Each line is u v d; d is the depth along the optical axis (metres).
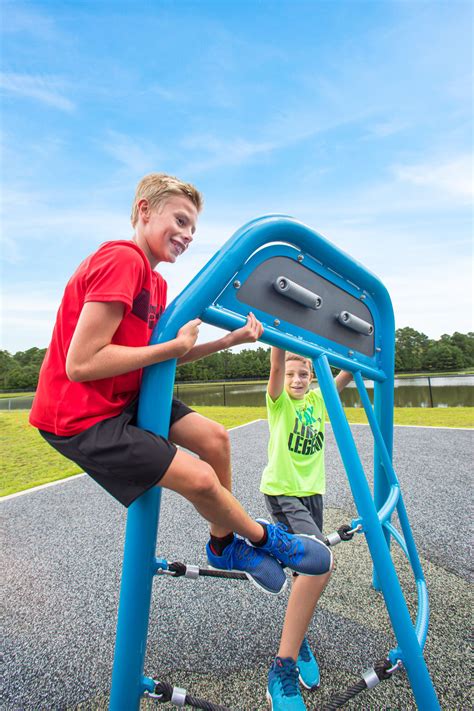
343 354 1.46
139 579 1.02
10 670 1.46
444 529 2.52
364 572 2.06
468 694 1.26
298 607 1.29
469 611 1.69
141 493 0.94
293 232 1.22
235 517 1.03
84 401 0.98
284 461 1.68
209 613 1.77
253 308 1.20
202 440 1.15
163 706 1.29
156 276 1.29
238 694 1.31
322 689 1.32
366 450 4.91
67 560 2.36
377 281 1.53
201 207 1.34
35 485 4.04
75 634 1.67
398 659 1.09
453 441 5.34
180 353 1.00
